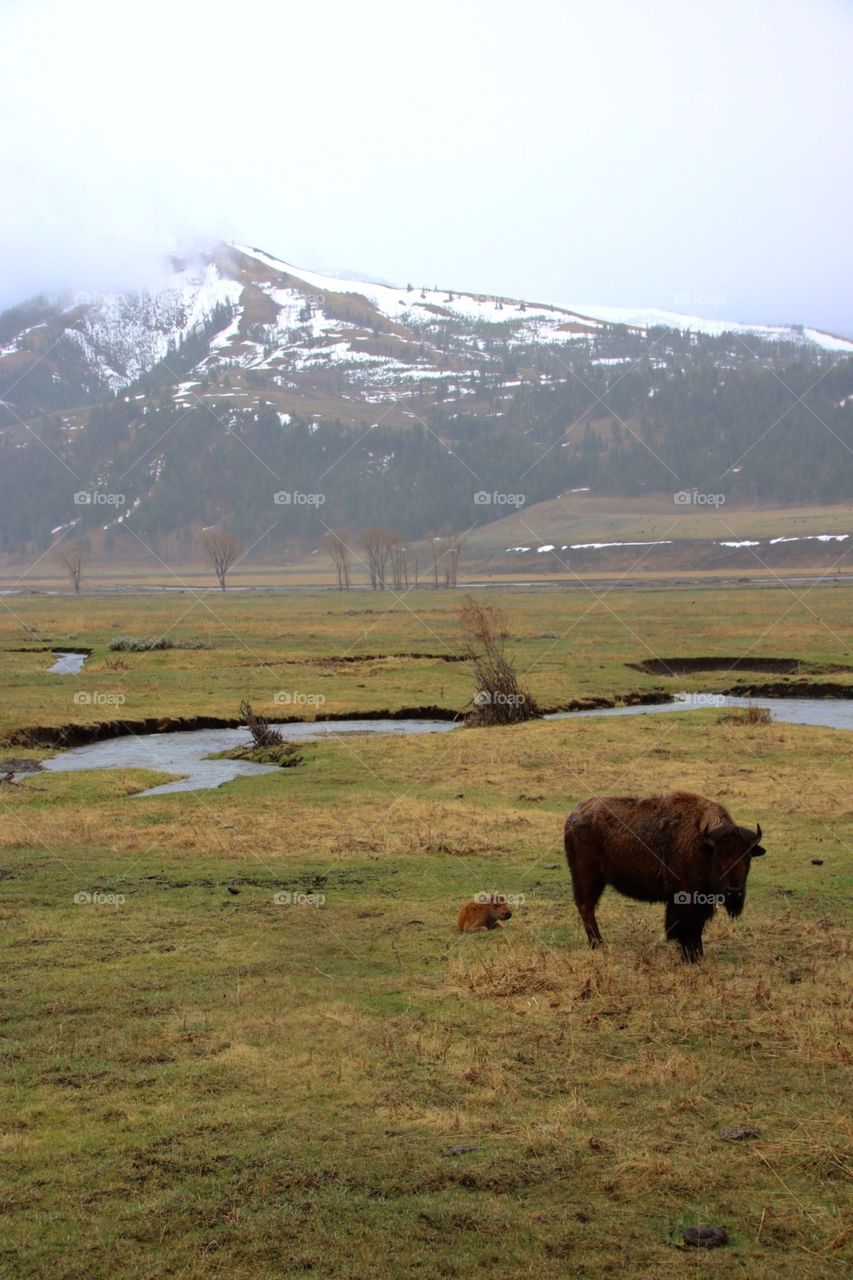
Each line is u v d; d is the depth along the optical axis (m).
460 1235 6.25
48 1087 8.27
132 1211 6.51
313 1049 8.96
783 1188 6.74
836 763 25.08
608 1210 6.52
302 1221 6.39
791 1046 8.91
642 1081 8.29
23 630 73.81
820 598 93.69
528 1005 9.94
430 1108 7.82
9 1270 5.95
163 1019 9.70
